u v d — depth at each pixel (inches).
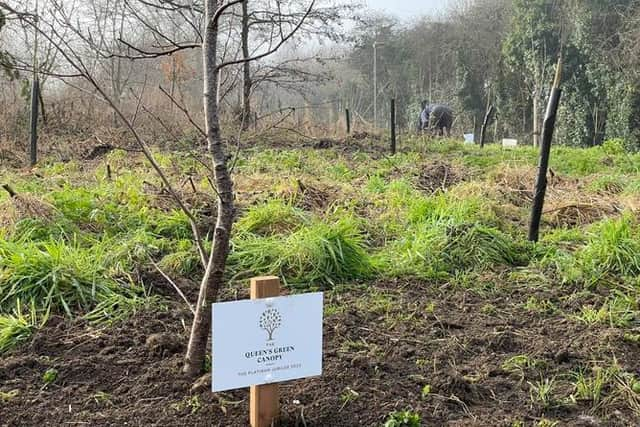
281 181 283.7
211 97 101.8
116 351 126.0
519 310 158.7
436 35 1304.1
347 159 435.2
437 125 702.5
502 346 136.7
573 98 924.0
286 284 169.9
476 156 471.2
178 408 105.9
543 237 225.3
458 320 150.5
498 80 1132.5
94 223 206.5
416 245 192.9
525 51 972.6
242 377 96.0
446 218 225.8
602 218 252.8
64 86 550.0
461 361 129.8
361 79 1393.9
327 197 266.5
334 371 120.0
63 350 126.4
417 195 283.1
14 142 441.7
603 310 152.5
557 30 936.9
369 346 133.0
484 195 283.4
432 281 177.9
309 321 99.6
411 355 130.9
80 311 143.7
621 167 423.8
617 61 842.8
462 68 1216.8
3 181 277.3
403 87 1389.0
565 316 154.3
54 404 107.4
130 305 147.1
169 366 118.7
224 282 168.7
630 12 856.9
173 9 137.6
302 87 766.5
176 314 145.0
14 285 144.7
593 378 122.6
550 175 339.0
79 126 495.2
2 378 115.5
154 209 222.1
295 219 215.6
